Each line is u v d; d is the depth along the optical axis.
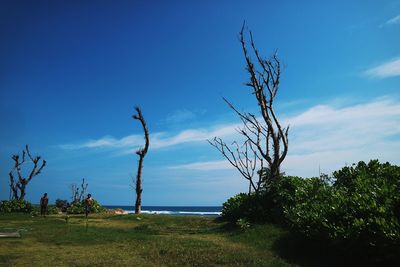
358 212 10.84
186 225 22.12
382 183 12.62
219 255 12.02
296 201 16.06
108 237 15.79
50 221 24.41
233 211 19.78
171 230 20.23
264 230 15.66
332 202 12.81
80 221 25.30
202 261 11.47
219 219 22.36
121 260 11.54
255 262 11.30
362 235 9.87
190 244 13.86
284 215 16.20
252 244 14.23
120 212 38.38
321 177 17.11
